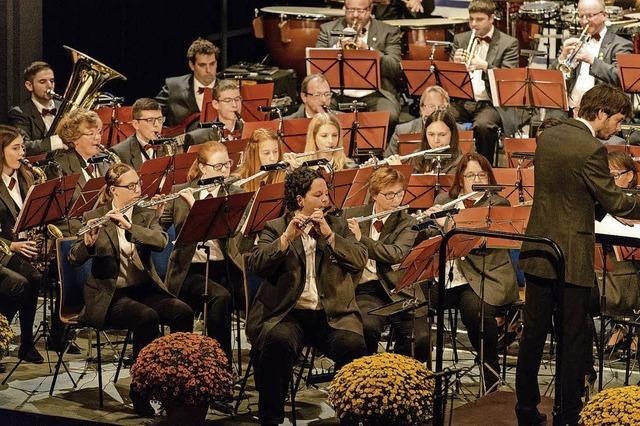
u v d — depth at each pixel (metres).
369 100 21.06
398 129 18.42
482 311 12.97
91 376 14.17
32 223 13.79
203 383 11.66
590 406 10.17
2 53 20.58
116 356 14.92
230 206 12.96
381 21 22.20
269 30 24.69
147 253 13.52
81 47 22.97
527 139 17.17
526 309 11.34
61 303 13.51
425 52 23.45
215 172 14.27
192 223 12.74
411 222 13.48
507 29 25.05
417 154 15.73
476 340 13.61
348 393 10.93
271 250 12.14
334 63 19.62
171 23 25.16
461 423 11.72
